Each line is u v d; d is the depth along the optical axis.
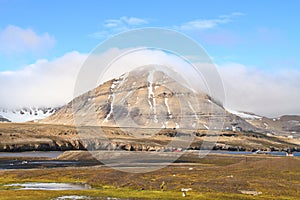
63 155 152.00
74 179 73.38
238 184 60.25
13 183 71.12
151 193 57.06
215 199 52.09
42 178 76.50
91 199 52.75
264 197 52.94
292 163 74.56
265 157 127.19
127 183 64.25
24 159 149.50
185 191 57.75
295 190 56.09
